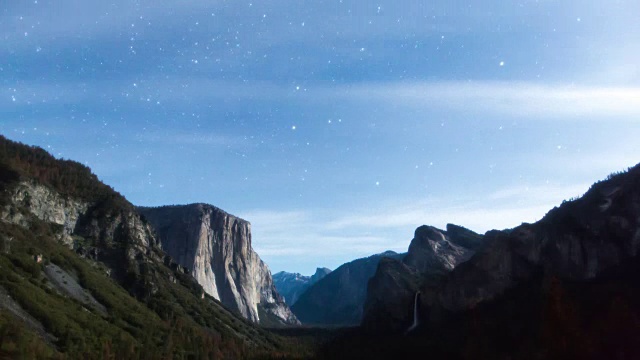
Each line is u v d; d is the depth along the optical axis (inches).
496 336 7308.1
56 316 6776.6
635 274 7583.7
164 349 7731.3
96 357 6097.4
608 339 5472.4
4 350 5054.1
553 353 5541.3
